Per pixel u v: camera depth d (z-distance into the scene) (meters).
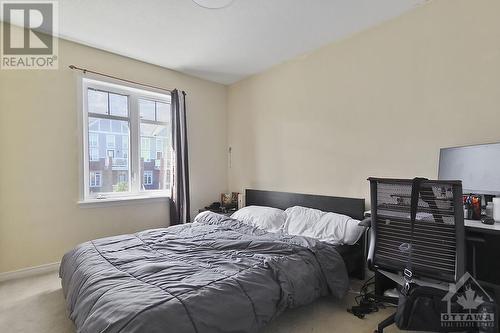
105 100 3.15
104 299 1.27
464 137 2.00
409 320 1.48
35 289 2.29
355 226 2.34
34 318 1.85
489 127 1.88
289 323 1.79
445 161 1.97
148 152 3.51
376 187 1.71
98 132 3.09
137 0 2.13
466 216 1.72
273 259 1.75
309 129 3.09
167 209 3.59
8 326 1.75
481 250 1.73
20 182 2.56
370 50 2.55
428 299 1.46
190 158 3.81
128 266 1.66
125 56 3.18
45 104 2.68
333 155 2.86
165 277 1.48
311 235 2.49
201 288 1.35
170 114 3.68
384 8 2.26
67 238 2.81
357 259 2.45
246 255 1.88
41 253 2.67
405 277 1.54
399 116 2.35
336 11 2.30
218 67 3.52
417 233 1.54
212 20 2.42
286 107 3.35
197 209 3.88
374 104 2.52
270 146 3.56
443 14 2.10
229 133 4.20
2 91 2.47
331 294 2.04
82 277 1.58
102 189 3.12
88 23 2.47
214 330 1.22
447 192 1.42
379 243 1.72
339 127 2.80
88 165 3.00
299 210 2.88
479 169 1.75
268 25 2.52
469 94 1.97
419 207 1.52
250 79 3.84
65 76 2.78
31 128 2.61
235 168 4.10
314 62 3.03
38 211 2.65
